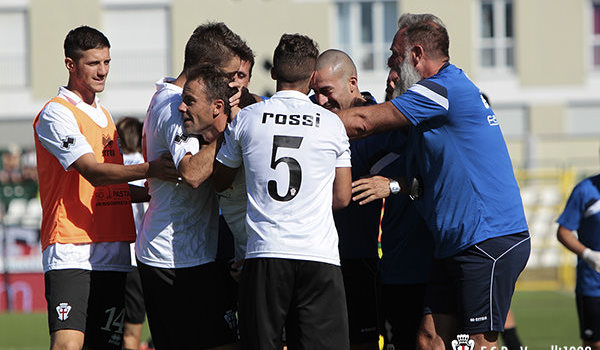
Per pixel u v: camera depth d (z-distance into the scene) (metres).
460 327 16.95
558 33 83.25
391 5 83.56
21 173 65.50
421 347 17.44
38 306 47.03
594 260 23.06
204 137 16.48
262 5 81.88
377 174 18.89
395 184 17.17
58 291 17.58
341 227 19.00
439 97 16.30
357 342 19.30
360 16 83.44
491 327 16.80
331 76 18.14
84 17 84.06
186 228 16.69
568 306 45.75
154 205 16.89
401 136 18.67
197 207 16.78
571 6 83.06
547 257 62.94
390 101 16.42
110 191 18.22
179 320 16.86
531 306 45.97
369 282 19.28
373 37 83.81
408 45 17.11
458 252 16.83
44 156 17.98
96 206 18.02
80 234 17.78
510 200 16.92
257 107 15.55
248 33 81.81
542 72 83.38
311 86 18.33
